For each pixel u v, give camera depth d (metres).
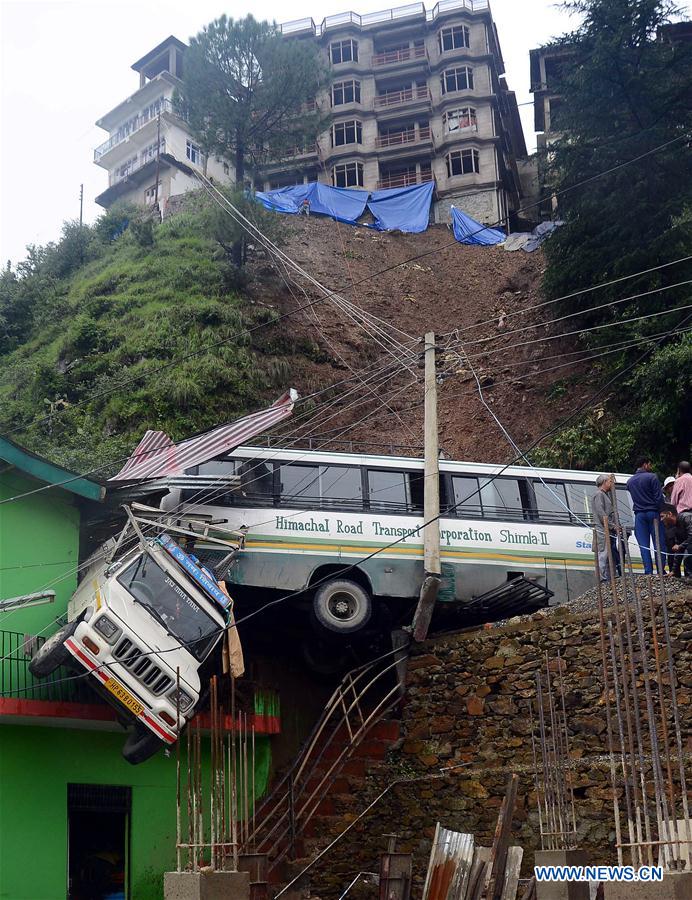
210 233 41.31
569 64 32.91
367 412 35.41
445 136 58.84
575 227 32.12
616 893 8.95
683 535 16.75
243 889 11.61
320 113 43.59
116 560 15.96
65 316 41.62
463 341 39.16
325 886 15.78
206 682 16.45
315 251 46.56
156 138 59.56
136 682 14.82
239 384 34.44
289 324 39.09
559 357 33.97
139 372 34.94
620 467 26.00
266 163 44.16
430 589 17.27
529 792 15.35
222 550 17.09
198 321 37.34
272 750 17.38
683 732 14.24
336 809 16.47
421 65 60.78
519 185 64.88
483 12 61.53
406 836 16.28
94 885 16.12
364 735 16.84
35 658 15.38
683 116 30.75
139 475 17.31
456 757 16.44
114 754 16.66
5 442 16.67
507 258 46.91
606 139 31.11
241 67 42.38
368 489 18.27
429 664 17.27
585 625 15.77
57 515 17.70
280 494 17.81
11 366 39.12
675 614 14.88
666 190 30.38
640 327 28.30
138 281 41.69
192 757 17.09
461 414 34.09
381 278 45.38
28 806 15.59
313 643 18.23
